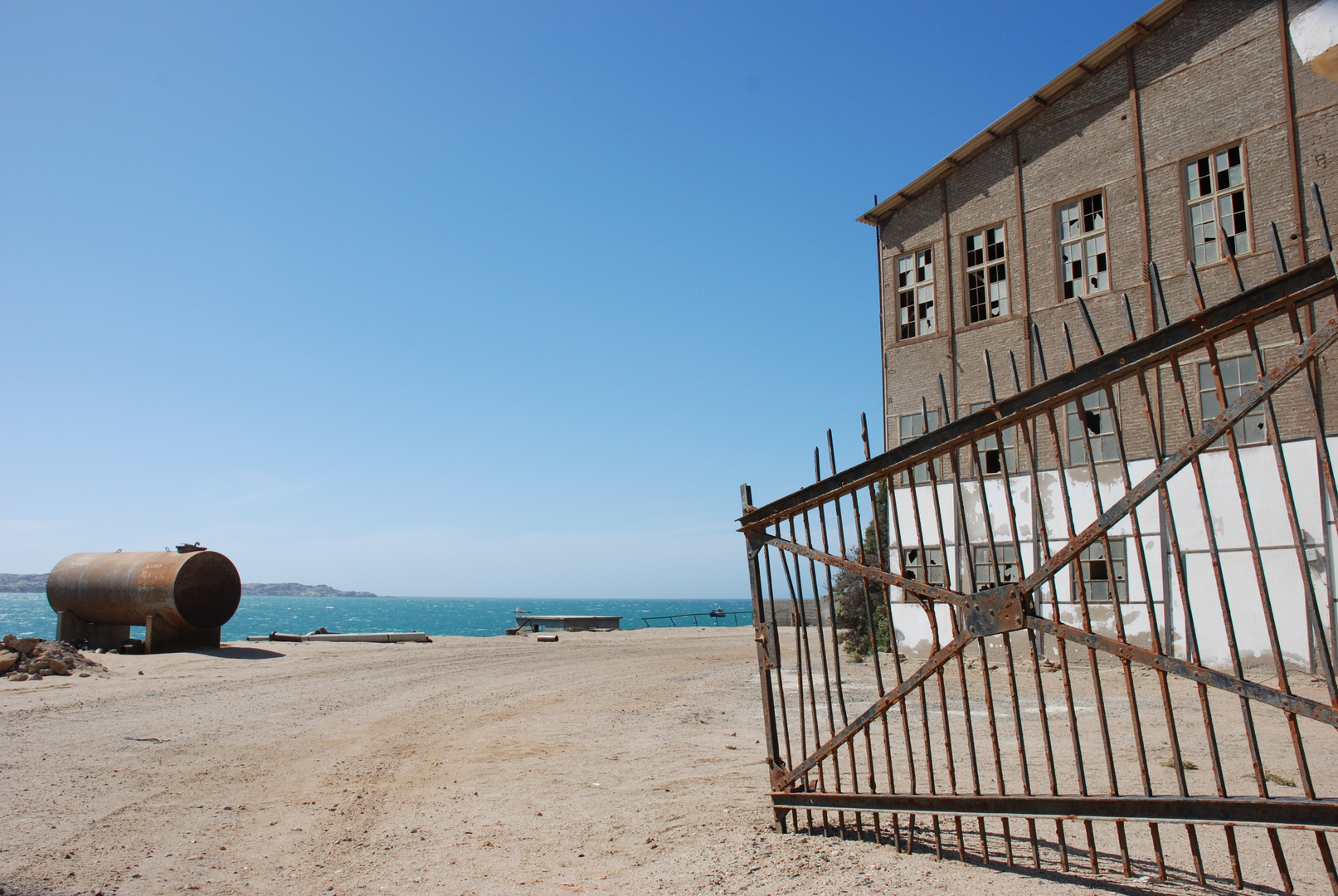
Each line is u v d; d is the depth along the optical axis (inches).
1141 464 703.1
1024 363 810.8
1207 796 151.9
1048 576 172.4
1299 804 138.9
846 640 954.7
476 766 345.1
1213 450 666.2
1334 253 140.1
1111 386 164.9
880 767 332.8
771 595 229.1
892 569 864.9
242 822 258.2
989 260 863.7
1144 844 216.5
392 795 295.9
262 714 484.7
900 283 948.0
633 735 422.6
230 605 939.3
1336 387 616.4
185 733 413.4
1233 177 695.1
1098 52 768.3
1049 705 514.6
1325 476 137.3
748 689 626.8
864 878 180.7
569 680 692.1
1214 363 153.4
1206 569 660.1
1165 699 156.6
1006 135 851.4
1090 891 162.7
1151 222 735.1
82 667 681.6
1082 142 789.9
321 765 347.3
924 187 918.4
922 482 849.5
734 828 233.0
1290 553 619.8
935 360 891.4
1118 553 714.2
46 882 196.4
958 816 187.2
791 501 220.1
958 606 186.5
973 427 184.5
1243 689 145.5
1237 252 687.1
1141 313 729.6
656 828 239.8
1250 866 196.2
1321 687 558.6
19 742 372.5
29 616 5846.5
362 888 197.9
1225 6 703.1
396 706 531.5
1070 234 800.9
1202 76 712.4
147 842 233.1
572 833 239.6
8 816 252.2
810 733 430.9
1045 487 761.0
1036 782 296.0
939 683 190.7
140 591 896.9
